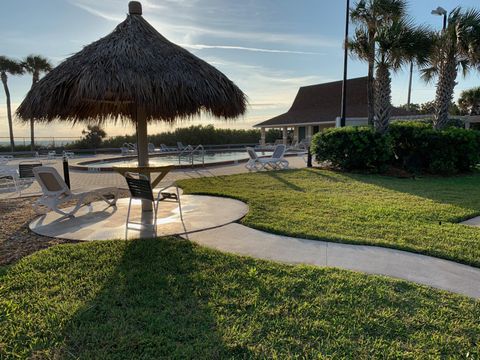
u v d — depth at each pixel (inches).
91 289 138.6
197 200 314.8
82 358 98.3
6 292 136.6
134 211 274.5
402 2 553.3
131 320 116.8
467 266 162.4
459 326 112.4
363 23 565.9
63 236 211.2
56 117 248.1
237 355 99.3
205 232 215.5
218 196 335.0
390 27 485.1
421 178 459.2
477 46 492.4
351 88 1200.2
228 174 514.9
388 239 197.6
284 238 203.3
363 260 169.3
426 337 107.4
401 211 261.1
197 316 118.8
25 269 157.2
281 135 1573.6
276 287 139.1
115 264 163.2
